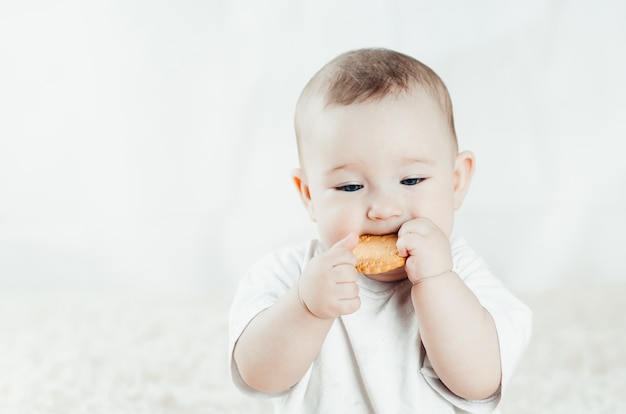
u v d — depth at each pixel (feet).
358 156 3.21
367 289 3.38
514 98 7.99
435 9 8.00
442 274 3.09
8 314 6.93
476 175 8.00
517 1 7.97
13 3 8.14
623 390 4.93
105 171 8.18
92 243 8.16
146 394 4.93
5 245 8.13
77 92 8.16
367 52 3.57
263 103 8.09
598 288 7.41
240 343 3.29
